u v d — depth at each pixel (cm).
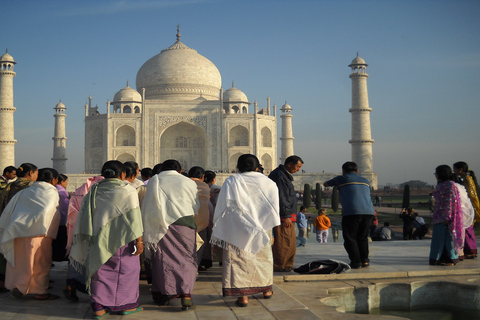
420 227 2686
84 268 938
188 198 997
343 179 1331
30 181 1163
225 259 970
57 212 1067
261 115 8806
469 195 1548
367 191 1327
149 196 980
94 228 918
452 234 1356
